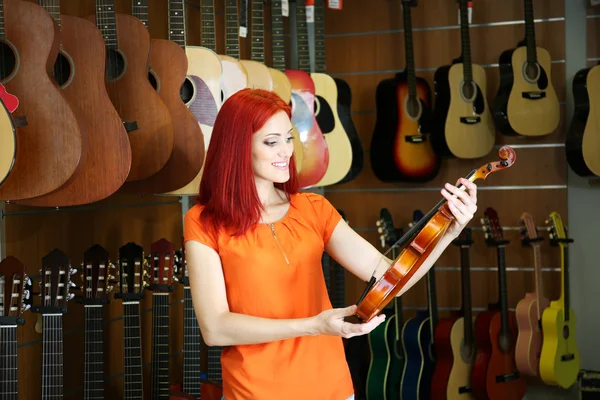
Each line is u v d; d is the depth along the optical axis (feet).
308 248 6.34
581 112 13.53
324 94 13.93
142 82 9.51
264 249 6.20
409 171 14.56
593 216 14.61
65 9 10.43
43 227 10.20
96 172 8.71
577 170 13.66
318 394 6.26
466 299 13.55
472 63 15.15
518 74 14.02
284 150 6.26
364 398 13.87
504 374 13.60
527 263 14.96
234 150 6.18
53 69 8.54
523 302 13.69
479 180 15.20
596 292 14.62
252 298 6.19
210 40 11.76
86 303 9.41
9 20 8.15
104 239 11.48
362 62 15.90
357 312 5.76
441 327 13.37
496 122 14.12
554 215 13.94
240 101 6.23
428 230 5.87
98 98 8.69
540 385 14.52
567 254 14.07
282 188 6.69
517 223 15.01
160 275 10.38
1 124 7.69
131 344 9.96
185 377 10.91
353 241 6.73
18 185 8.21
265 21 15.74
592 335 14.66
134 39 9.49
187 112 9.93
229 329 6.00
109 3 9.43
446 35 15.34
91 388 9.43
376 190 15.80
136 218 12.28
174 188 9.97
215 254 6.23
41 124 8.13
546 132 14.06
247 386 6.20
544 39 14.75
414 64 14.99
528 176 14.93
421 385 13.32
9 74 8.21
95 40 8.68
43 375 8.75
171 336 13.25
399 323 13.65
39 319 9.35
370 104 15.89
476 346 13.60
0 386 8.32
